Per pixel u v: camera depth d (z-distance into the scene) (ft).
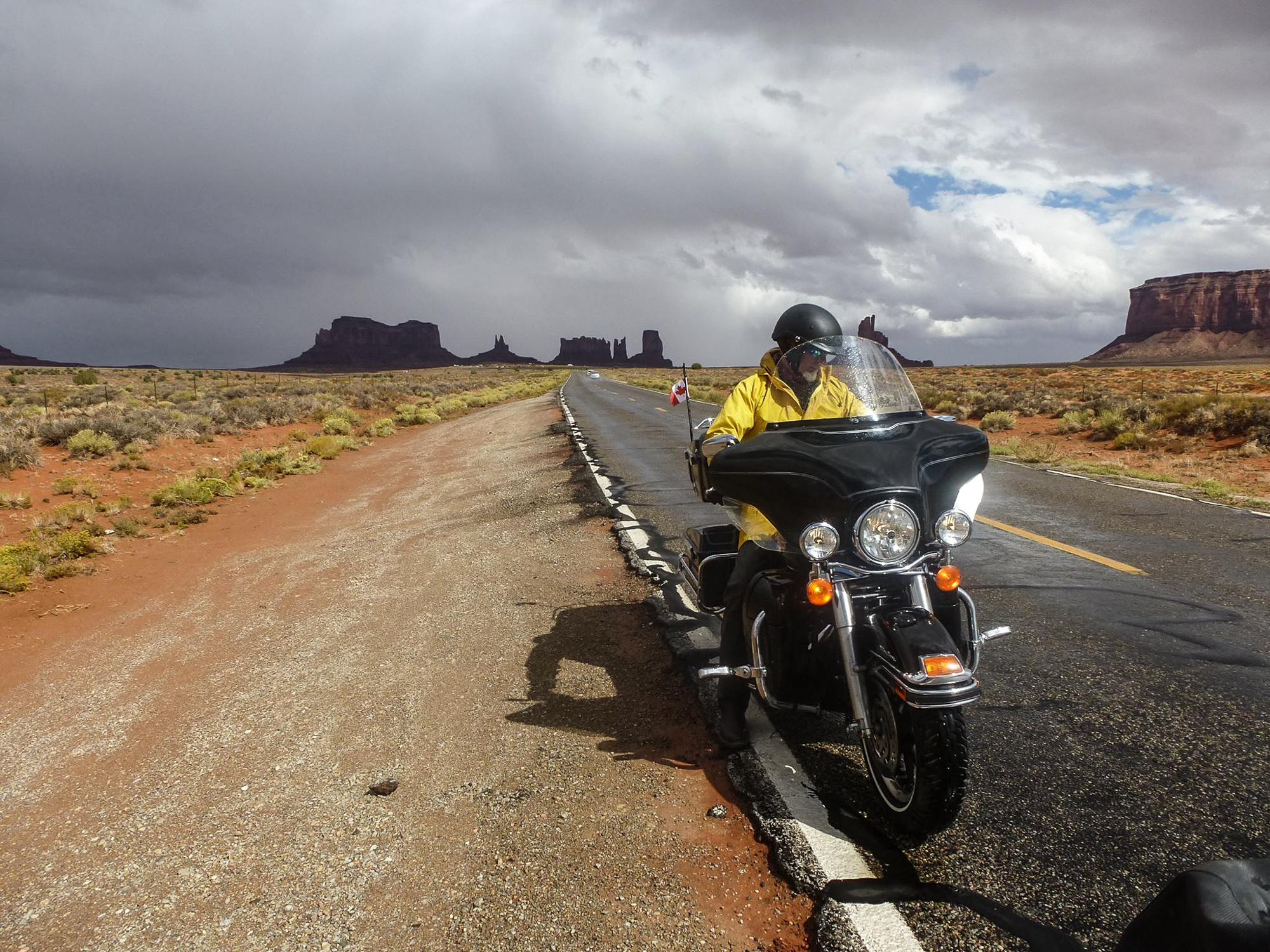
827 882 8.39
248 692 15.78
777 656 9.92
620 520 28.53
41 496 41.81
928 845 9.02
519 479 41.75
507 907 8.51
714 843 9.43
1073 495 32.01
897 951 7.34
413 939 8.16
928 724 8.28
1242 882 4.84
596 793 10.72
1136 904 7.90
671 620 17.34
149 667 17.85
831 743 11.49
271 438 70.64
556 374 465.88
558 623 18.15
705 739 12.01
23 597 24.48
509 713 13.55
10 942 8.82
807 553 8.54
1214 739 11.27
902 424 9.71
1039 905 7.94
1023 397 86.02
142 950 8.45
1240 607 17.22
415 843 9.95
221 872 9.75
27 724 15.26
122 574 27.14
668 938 7.84
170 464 53.36
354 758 12.46
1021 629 16.17
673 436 61.26
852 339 10.71
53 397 100.94
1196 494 31.94
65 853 10.58
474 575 23.20
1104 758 10.87
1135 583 19.30
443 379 352.08
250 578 25.55
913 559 8.93
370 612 20.57
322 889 9.21
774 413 10.50
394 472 51.90
